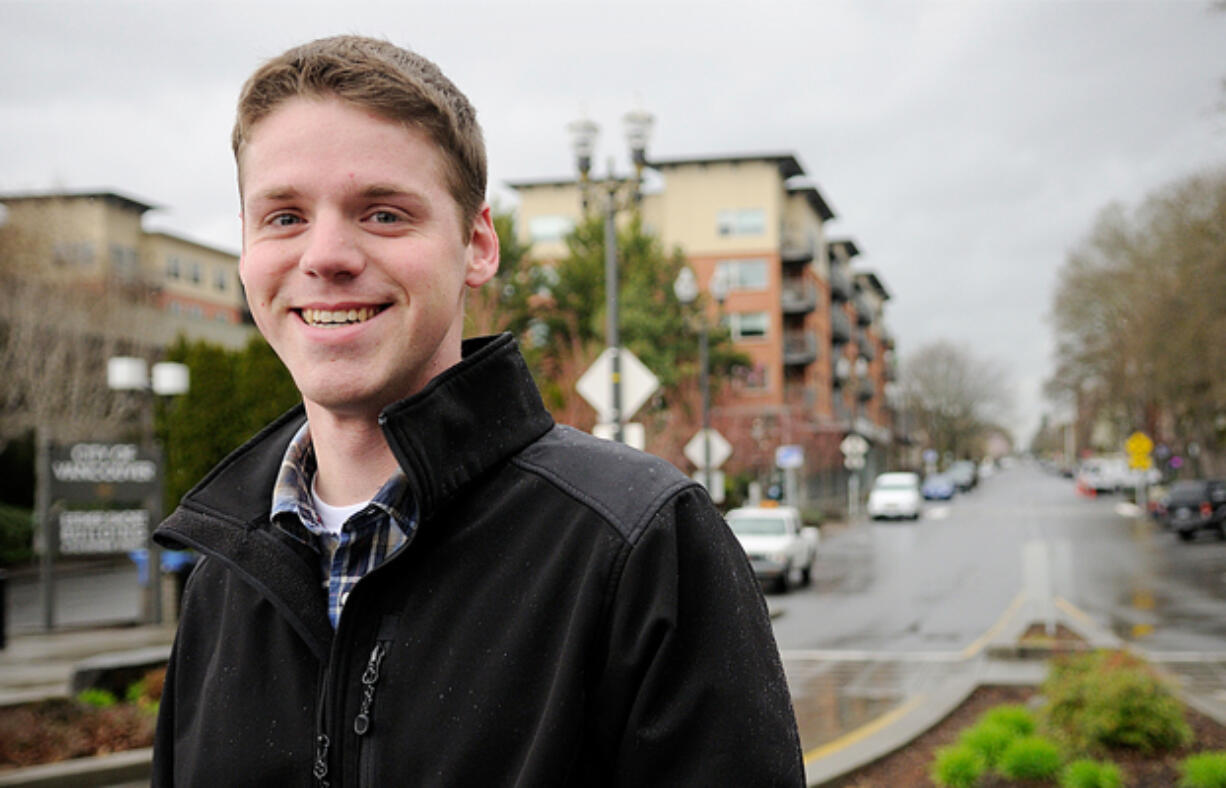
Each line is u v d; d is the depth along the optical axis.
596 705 1.14
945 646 13.45
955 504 58.00
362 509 1.27
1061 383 55.00
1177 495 32.16
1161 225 40.09
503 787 1.11
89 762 6.49
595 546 1.16
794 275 54.19
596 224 39.09
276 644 1.31
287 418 1.51
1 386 28.36
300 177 1.26
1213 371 35.94
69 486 15.98
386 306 1.28
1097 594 19.05
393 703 1.17
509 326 36.97
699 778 1.09
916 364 100.31
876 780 6.61
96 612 19.56
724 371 41.19
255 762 1.25
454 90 1.39
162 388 17.31
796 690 10.45
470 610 1.18
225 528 1.37
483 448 1.25
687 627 1.14
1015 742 6.57
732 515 21.53
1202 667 11.37
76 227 35.28
